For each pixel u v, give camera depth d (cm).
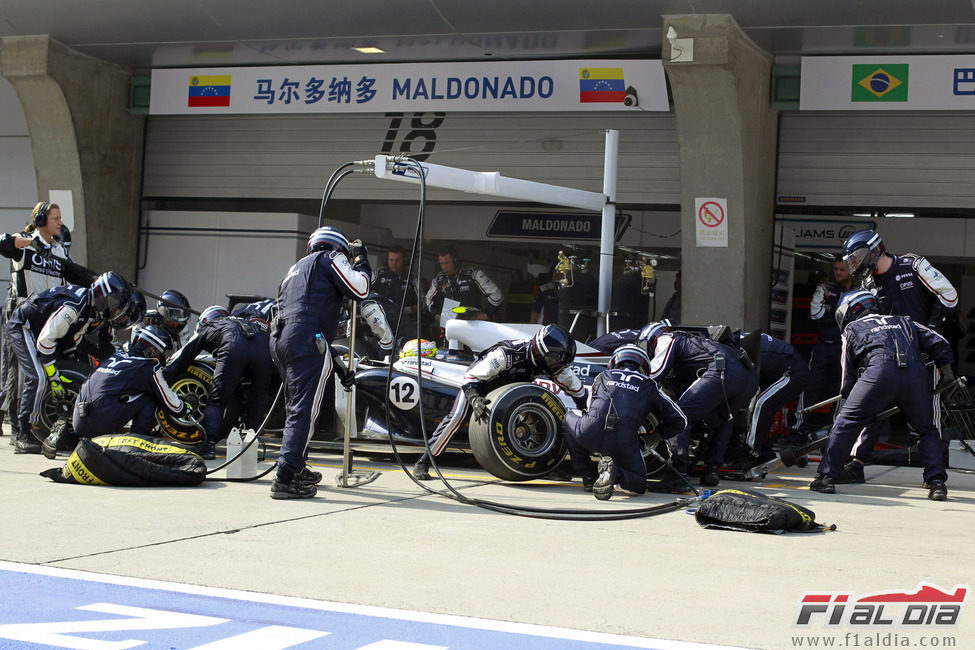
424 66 1596
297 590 482
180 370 1017
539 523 708
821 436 1100
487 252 1745
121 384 918
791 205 1541
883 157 1501
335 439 1077
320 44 1578
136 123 1844
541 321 1457
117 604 446
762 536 678
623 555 597
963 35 1336
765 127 1462
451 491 811
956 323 1692
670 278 1611
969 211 1518
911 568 582
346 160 1769
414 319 1554
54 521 638
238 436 870
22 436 1026
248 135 1827
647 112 1594
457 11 1399
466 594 487
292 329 788
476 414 888
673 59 1325
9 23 1593
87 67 1712
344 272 800
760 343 988
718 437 970
